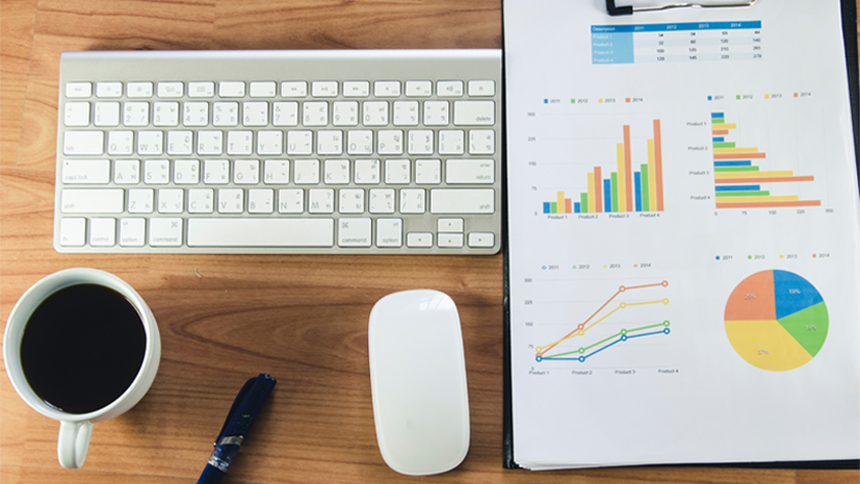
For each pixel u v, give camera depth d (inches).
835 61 19.8
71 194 19.6
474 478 19.2
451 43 21.0
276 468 19.3
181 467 19.4
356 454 19.4
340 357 19.8
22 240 20.4
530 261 19.5
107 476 19.4
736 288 19.3
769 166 19.6
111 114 19.8
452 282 19.9
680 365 19.1
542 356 19.2
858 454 18.6
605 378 19.0
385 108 19.6
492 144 19.6
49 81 21.0
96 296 18.3
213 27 21.2
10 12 21.2
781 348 19.0
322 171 19.6
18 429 19.6
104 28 21.1
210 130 19.7
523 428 18.9
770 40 20.0
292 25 21.2
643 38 20.2
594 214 19.7
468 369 19.6
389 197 19.5
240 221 19.5
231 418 18.8
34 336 17.9
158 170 19.6
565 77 20.1
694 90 20.0
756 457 18.6
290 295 20.0
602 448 18.8
